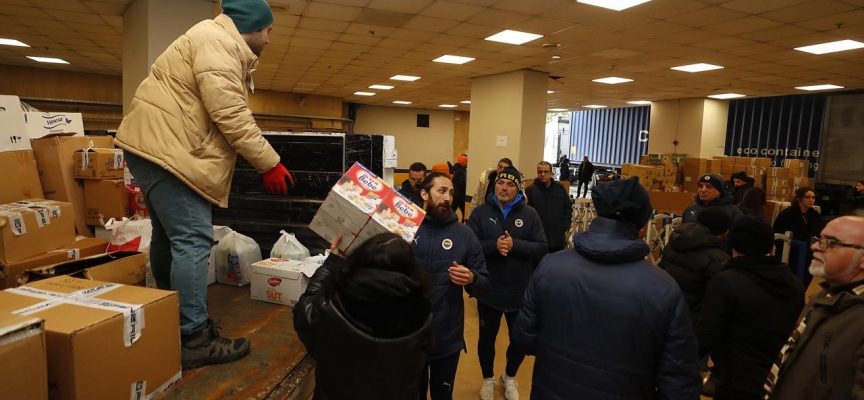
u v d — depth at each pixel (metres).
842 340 1.20
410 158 17.97
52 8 5.29
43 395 0.99
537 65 7.63
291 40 6.46
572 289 1.39
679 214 5.32
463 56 7.15
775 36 5.35
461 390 2.81
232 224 2.74
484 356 2.65
